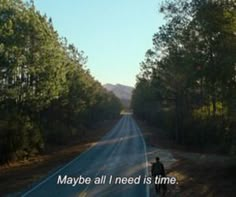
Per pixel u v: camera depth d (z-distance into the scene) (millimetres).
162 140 80688
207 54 33250
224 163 43125
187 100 73875
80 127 87562
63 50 58906
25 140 48406
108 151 59562
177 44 50438
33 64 44688
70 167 42125
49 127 67438
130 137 88188
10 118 47406
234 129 48750
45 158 51906
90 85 87812
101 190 29078
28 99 47031
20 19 41875
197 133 68438
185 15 43031
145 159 49031
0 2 40625
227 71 30766
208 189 29609
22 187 30750
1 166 44406
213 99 63719
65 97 64312
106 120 180375
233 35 30516
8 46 39812
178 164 44531
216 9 30406
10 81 43406
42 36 44500
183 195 27453
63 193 27969
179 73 54812
